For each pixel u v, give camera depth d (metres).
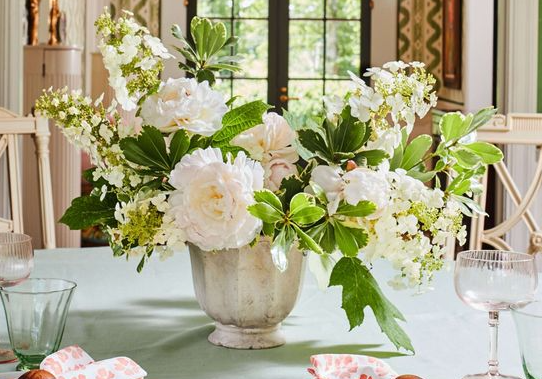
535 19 3.75
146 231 1.35
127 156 1.39
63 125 1.44
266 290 1.46
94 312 1.71
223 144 1.43
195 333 1.58
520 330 1.18
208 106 1.40
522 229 3.74
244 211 1.30
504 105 3.84
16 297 1.30
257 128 1.45
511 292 1.31
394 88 1.41
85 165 6.35
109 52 1.39
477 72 5.61
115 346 1.51
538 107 3.78
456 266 1.35
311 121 1.48
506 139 2.77
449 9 7.89
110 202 1.50
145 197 1.40
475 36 5.59
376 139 1.47
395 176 1.38
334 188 1.37
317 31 8.23
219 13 8.21
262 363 1.43
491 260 1.37
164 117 1.38
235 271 1.45
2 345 1.48
